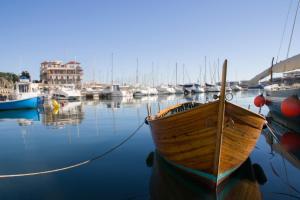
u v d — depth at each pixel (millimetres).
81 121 22531
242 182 7941
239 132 7355
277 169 9109
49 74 93688
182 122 7371
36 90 34969
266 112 26312
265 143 12953
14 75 73062
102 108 35094
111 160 10492
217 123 6727
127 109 33406
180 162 8008
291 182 7969
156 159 10398
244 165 9453
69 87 62562
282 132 16000
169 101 47844
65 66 97188
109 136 15672
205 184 7504
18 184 8047
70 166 9711
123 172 9023
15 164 10148
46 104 44438
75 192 7418
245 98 49062
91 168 9508
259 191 7332
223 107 6570
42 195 7227
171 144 8031
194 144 7316
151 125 9539
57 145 13367
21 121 22688
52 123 21422
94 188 7688
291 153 11117
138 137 15172
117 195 7195
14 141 14430
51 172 9133
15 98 33250
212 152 6996
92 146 13062
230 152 7336
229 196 7043
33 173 8969
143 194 7238
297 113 13547
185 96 64875
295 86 17469
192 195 7148
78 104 43125
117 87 63594
